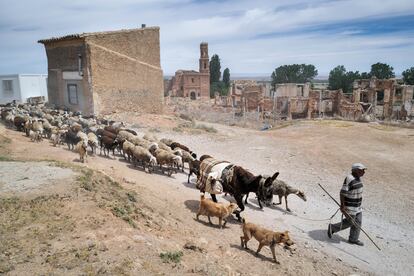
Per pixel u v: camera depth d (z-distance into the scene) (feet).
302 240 33.17
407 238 35.14
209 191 36.73
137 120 103.09
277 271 24.53
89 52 96.48
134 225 25.66
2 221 23.44
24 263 18.42
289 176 56.85
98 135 63.87
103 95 102.37
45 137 69.97
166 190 42.16
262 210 40.68
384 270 28.48
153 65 124.67
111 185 35.01
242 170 36.06
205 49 295.28
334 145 79.10
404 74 257.96
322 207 43.24
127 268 18.65
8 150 49.90
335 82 288.30
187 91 290.97
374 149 75.05
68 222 23.79
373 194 48.32
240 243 29.22
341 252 31.32
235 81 261.03
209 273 20.36
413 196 47.52
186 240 26.61
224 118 171.83
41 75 158.51
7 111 86.69
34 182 30.91
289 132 101.04
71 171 34.94
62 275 17.43
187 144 80.69
